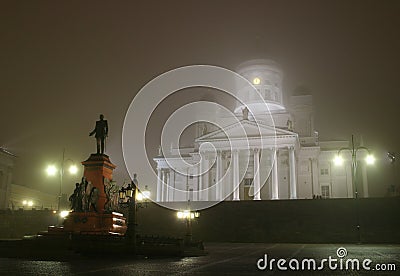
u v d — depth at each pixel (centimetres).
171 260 1994
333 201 5006
